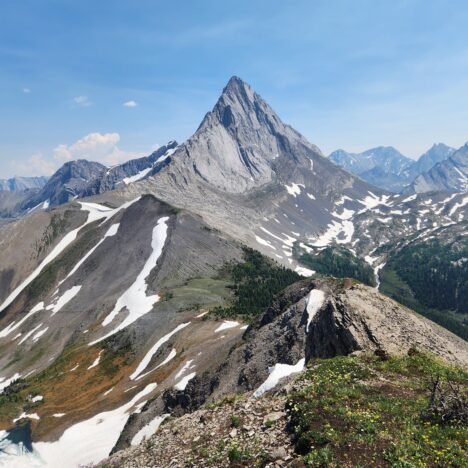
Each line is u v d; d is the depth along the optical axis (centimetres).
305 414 2036
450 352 3744
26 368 13475
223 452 2078
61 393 10262
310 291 5559
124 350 11206
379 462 1680
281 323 5450
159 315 12019
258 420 2266
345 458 1714
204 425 2492
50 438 7938
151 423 5841
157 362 9488
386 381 2584
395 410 2095
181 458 2211
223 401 2747
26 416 9306
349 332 3684
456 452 1730
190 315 11431
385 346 3525
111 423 7625
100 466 2678
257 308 11488
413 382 2575
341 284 5400
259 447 2002
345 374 2641
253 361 5116
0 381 13288
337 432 1864
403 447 1741
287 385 2627
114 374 10262
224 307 11981
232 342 7175
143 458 2436
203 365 7138
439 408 2056
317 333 4153
